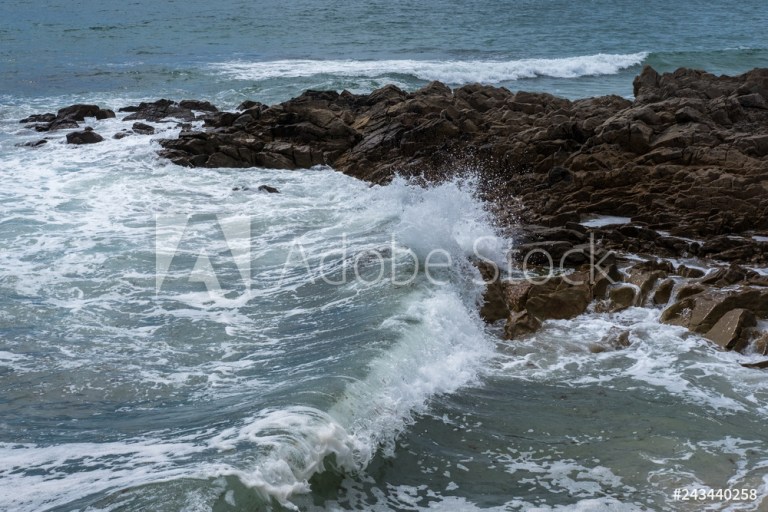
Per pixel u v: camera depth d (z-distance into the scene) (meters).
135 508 5.45
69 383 7.82
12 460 6.34
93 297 9.97
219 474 5.80
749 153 15.30
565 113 18.28
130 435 6.74
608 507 6.34
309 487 6.18
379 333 8.62
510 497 6.48
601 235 12.84
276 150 17.23
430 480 6.68
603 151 15.76
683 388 8.52
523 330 9.87
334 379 7.49
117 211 13.55
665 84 20.70
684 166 15.05
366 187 15.49
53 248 11.55
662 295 10.60
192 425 6.82
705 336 9.73
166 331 9.11
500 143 16.62
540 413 7.93
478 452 7.15
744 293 10.04
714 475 6.87
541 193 14.88
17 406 7.37
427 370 8.38
